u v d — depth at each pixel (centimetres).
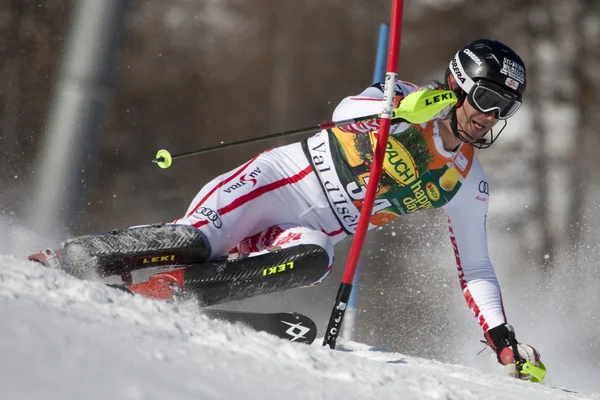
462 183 1248
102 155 5150
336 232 1297
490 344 1275
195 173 5316
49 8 4206
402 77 6412
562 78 5991
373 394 658
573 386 1842
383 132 1078
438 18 6388
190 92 6266
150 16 6319
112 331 619
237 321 1077
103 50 1594
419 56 6419
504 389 937
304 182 1277
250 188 1241
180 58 6338
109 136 5419
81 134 1595
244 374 598
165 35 6353
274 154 1307
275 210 1268
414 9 6462
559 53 6075
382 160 1075
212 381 541
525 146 5653
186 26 6438
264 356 704
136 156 5559
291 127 6462
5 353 455
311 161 1280
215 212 1206
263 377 605
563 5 6159
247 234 1251
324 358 776
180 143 6066
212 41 6475
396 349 2017
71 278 827
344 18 6725
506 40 6234
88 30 1583
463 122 1181
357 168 1241
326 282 3491
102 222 4022
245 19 6681
